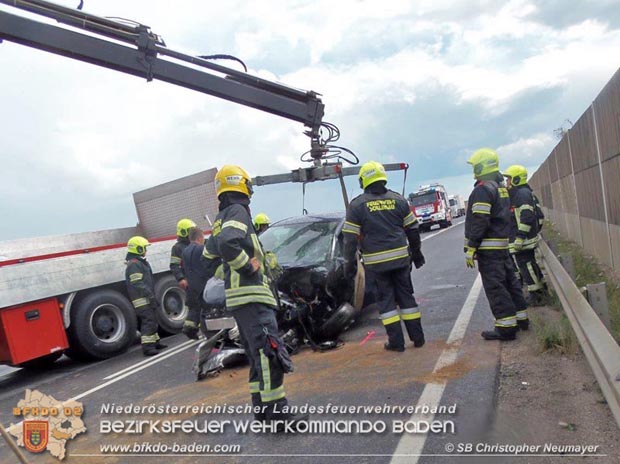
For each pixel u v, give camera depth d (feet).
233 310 14.66
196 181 38.04
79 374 26.09
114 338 29.27
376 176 20.21
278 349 14.28
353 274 21.99
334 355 20.77
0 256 28.43
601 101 28.68
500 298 19.49
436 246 62.08
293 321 22.00
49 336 26.55
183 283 29.12
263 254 15.12
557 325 18.75
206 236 36.76
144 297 27.68
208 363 20.85
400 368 17.98
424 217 106.83
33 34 20.07
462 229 88.94
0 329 25.22
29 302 25.99
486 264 19.65
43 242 32.30
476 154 19.88
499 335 19.58
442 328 22.65
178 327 32.94
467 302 27.27
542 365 16.57
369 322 26.04
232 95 23.62
